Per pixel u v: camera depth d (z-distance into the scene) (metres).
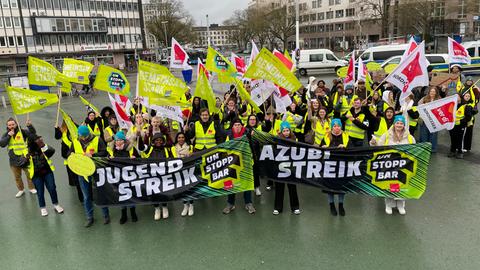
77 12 65.94
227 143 6.28
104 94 28.83
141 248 5.61
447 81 10.70
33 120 18.22
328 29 88.12
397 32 68.00
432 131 7.80
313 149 6.21
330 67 30.56
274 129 7.76
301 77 30.50
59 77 7.92
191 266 5.08
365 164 6.17
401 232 5.70
